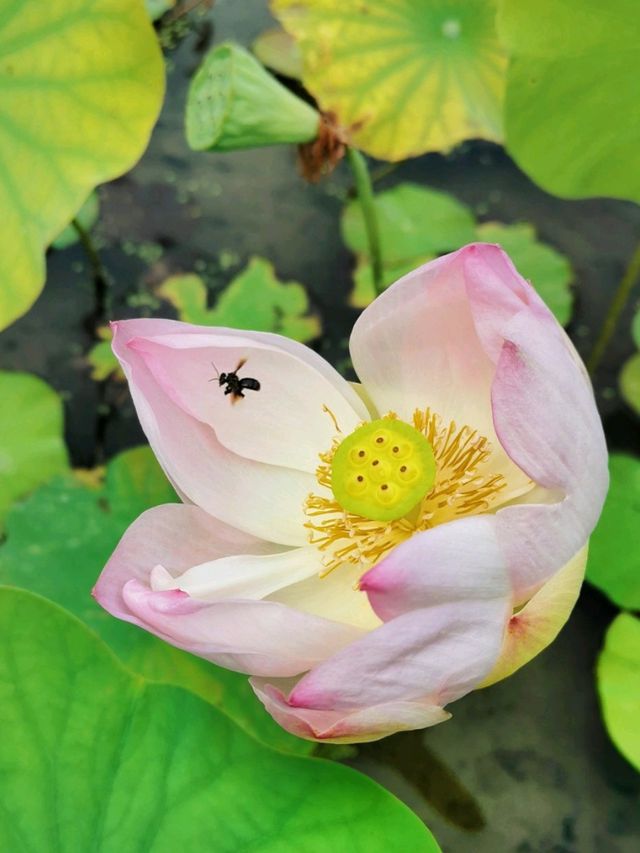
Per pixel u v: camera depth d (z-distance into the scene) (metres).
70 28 0.48
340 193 0.60
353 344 0.43
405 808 0.40
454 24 0.54
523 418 0.38
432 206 0.58
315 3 0.54
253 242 0.59
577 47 0.46
